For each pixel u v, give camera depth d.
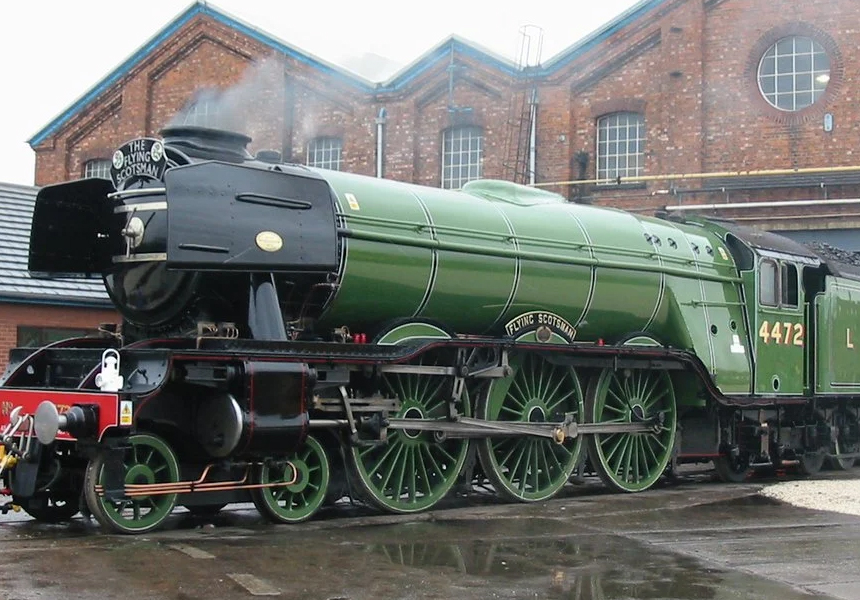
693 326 12.84
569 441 11.43
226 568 6.79
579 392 11.43
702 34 21.41
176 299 8.87
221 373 8.45
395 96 24.25
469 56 23.56
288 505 9.05
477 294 10.71
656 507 10.44
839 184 20.11
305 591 6.25
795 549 7.97
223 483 8.56
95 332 17.53
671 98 21.55
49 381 9.37
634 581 6.78
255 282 8.84
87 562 6.89
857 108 20.25
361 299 9.77
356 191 9.93
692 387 12.76
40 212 9.90
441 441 10.00
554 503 10.77
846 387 15.39
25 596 5.94
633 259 12.29
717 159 21.25
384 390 9.90
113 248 9.36
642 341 12.43
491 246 10.80
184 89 26.28
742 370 13.37
